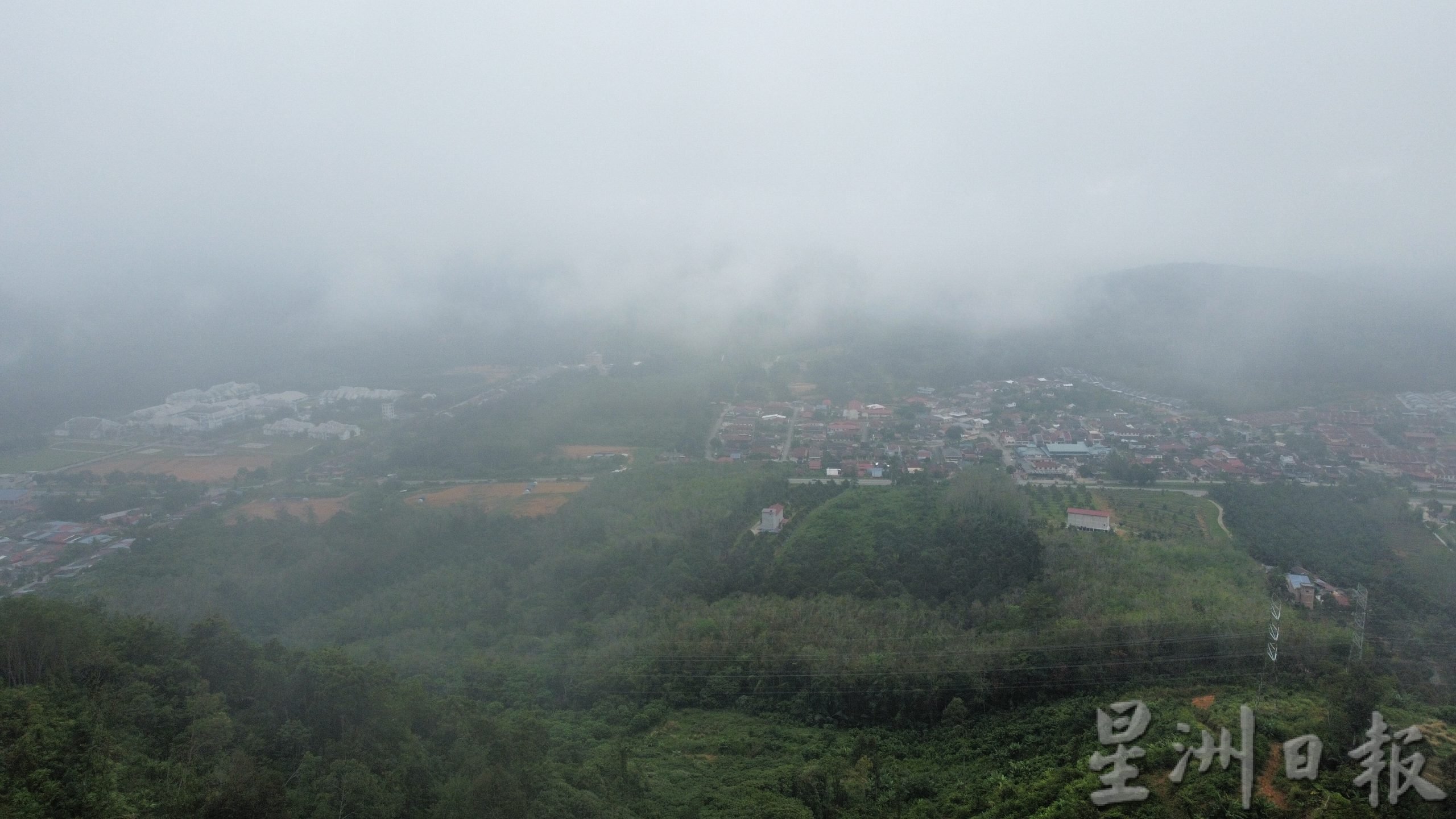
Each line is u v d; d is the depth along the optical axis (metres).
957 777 47.28
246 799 31.22
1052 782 40.66
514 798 36.94
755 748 53.66
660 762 51.84
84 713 35.03
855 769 50.25
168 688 40.06
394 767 37.91
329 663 43.06
